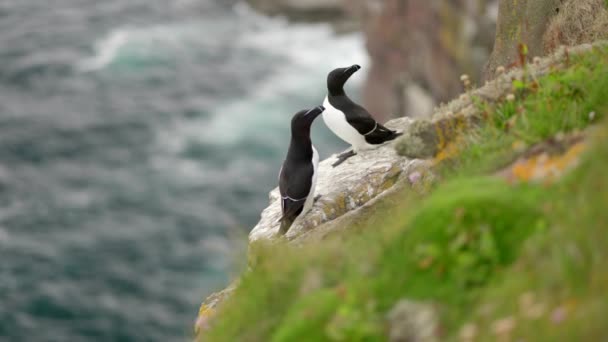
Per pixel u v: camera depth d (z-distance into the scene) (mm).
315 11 80938
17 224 53188
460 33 46094
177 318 45062
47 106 67938
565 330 5281
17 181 57688
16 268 48875
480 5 44469
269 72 74125
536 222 6434
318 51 77312
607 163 6211
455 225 6570
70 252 50625
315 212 12250
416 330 6203
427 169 10039
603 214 5809
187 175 59125
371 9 55156
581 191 6336
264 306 7629
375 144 13047
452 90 48781
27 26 81625
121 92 70812
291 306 7383
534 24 14914
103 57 76438
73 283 47875
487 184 7078
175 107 68188
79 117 66250
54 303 46094
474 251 6426
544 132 8656
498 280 6184
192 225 53281
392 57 54906
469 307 6125
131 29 81562
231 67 75062
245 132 65000
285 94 70750
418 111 53594
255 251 8734
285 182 11773
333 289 7145
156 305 46094
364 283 6773
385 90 57188
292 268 7758
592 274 5539
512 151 8562
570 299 5520
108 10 85188
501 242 6434
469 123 10070
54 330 44125
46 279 48062
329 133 62781
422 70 51469
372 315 6465
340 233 10219
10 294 46625
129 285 47688
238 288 8375
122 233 52438
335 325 6484
